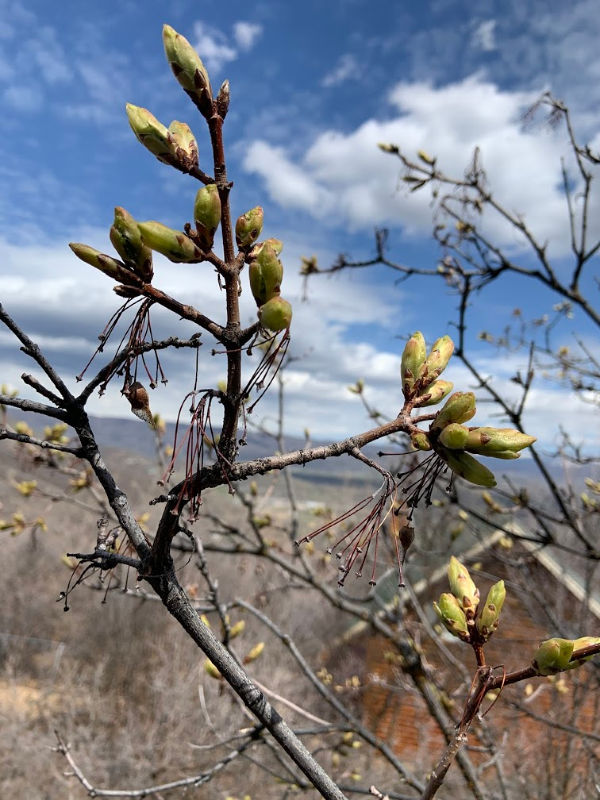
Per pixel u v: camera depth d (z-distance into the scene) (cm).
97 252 102
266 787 704
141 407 111
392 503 107
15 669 1145
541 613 471
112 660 1115
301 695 878
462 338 361
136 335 106
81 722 927
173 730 821
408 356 127
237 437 102
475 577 548
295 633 1030
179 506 100
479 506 438
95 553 112
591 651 111
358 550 107
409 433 115
